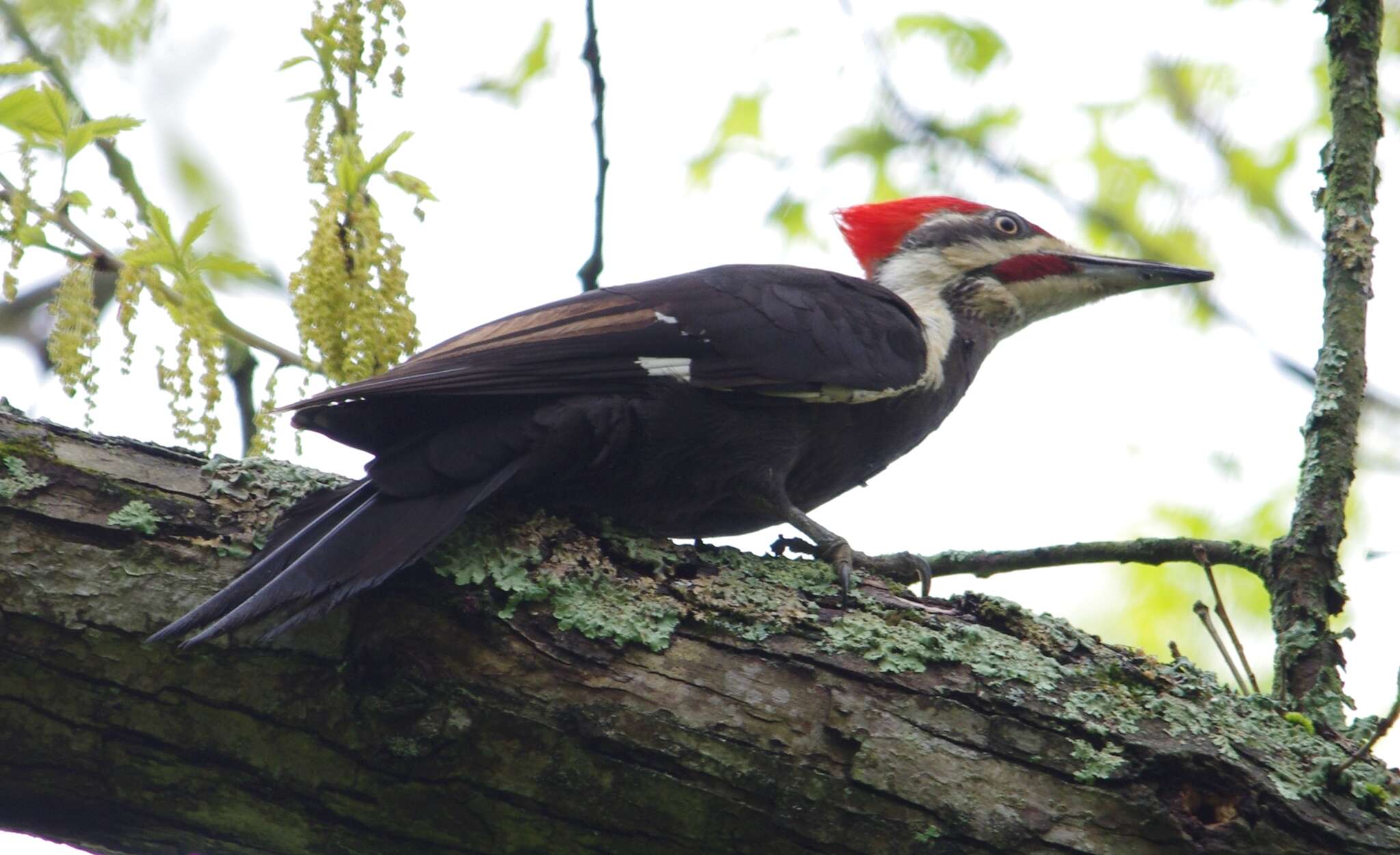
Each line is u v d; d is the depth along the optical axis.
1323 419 8.70
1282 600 8.39
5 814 6.60
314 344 8.26
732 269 9.37
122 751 6.41
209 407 8.01
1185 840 6.34
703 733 6.50
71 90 10.12
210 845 6.73
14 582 6.31
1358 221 9.21
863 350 9.22
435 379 7.62
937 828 6.41
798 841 6.46
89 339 7.66
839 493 9.90
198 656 6.37
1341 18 9.67
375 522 6.83
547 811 6.48
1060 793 6.46
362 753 6.42
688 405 8.48
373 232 8.35
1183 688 6.95
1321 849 6.37
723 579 7.14
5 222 7.82
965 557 9.65
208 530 6.69
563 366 8.12
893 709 6.61
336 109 8.52
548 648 6.59
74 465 6.66
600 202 9.98
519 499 7.84
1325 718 7.34
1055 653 7.04
